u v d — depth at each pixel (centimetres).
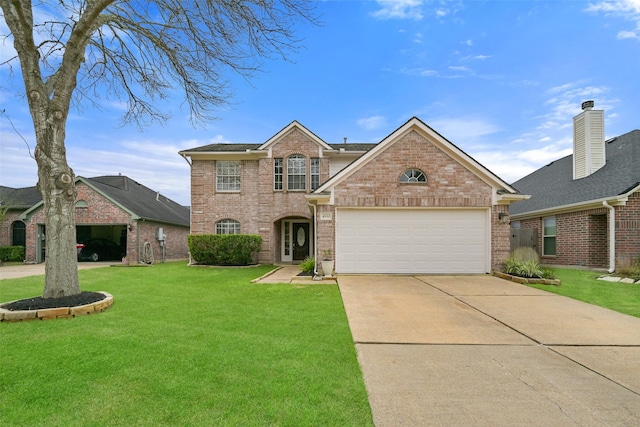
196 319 586
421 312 645
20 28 687
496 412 298
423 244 1138
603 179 1395
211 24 812
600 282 998
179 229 2450
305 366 386
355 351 441
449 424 279
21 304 618
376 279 1045
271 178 1647
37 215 1898
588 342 484
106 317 598
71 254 695
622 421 286
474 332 527
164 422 276
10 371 367
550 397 326
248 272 1319
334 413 291
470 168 1134
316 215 1159
